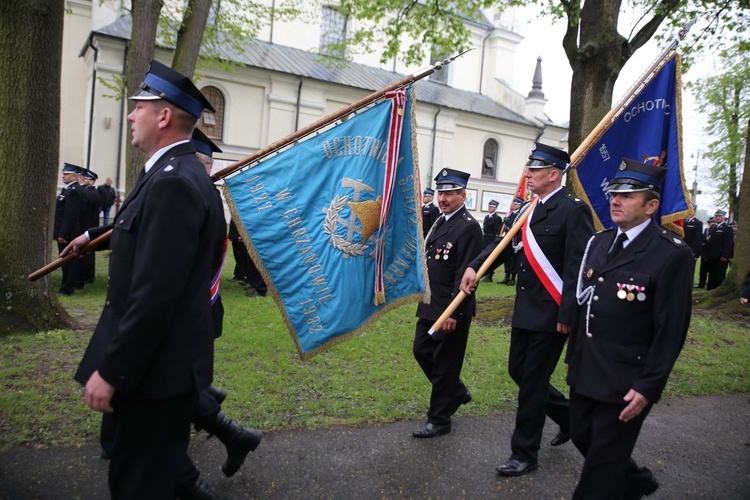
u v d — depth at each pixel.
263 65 19.27
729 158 23.20
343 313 3.21
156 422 2.13
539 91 26.14
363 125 3.32
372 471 3.38
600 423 2.66
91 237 3.04
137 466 2.13
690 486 3.47
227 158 19.08
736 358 6.34
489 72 27.33
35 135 5.61
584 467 2.69
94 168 16.83
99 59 16.67
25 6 5.39
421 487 3.23
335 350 5.74
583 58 7.68
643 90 4.22
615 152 4.26
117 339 1.94
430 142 23.28
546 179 3.57
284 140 3.17
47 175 5.76
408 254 3.42
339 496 3.08
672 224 4.15
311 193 3.20
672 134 4.16
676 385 5.43
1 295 5.53
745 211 8.93
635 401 2.47
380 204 3.33
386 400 4.47
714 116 23.92
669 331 2.50
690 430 4.39
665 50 4.10
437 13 11.31
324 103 20.64
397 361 5.57
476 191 24.78
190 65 9.45
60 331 5.64
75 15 18.77
